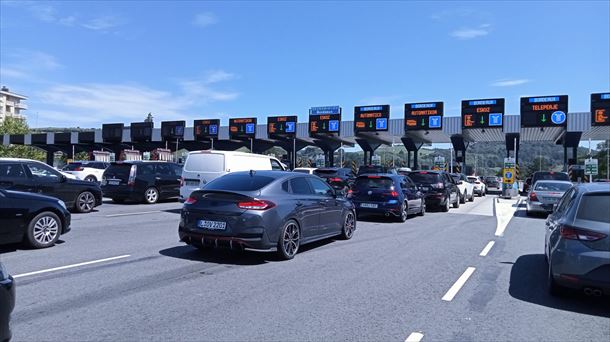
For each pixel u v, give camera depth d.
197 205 7.98
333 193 10.12
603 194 5.80
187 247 9.14
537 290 6.48
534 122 32.34
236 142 56.88
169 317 5.02
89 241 9.68
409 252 9.24
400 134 45.03
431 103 36.88
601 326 5.04
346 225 10.63
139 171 18.42
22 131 78.19
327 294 6.04
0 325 3.63
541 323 5.11
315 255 8.74
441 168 45.78
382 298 5.93
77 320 4.88
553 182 17.86
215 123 48.12
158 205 18.34
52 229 8.90
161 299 5.68
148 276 6.81
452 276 7.24
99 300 5.58
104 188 18.44
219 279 6.73
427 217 16.56
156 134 54.38
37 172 13.84
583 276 5.45
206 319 4.98
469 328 4.90
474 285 6.71
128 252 8.57
